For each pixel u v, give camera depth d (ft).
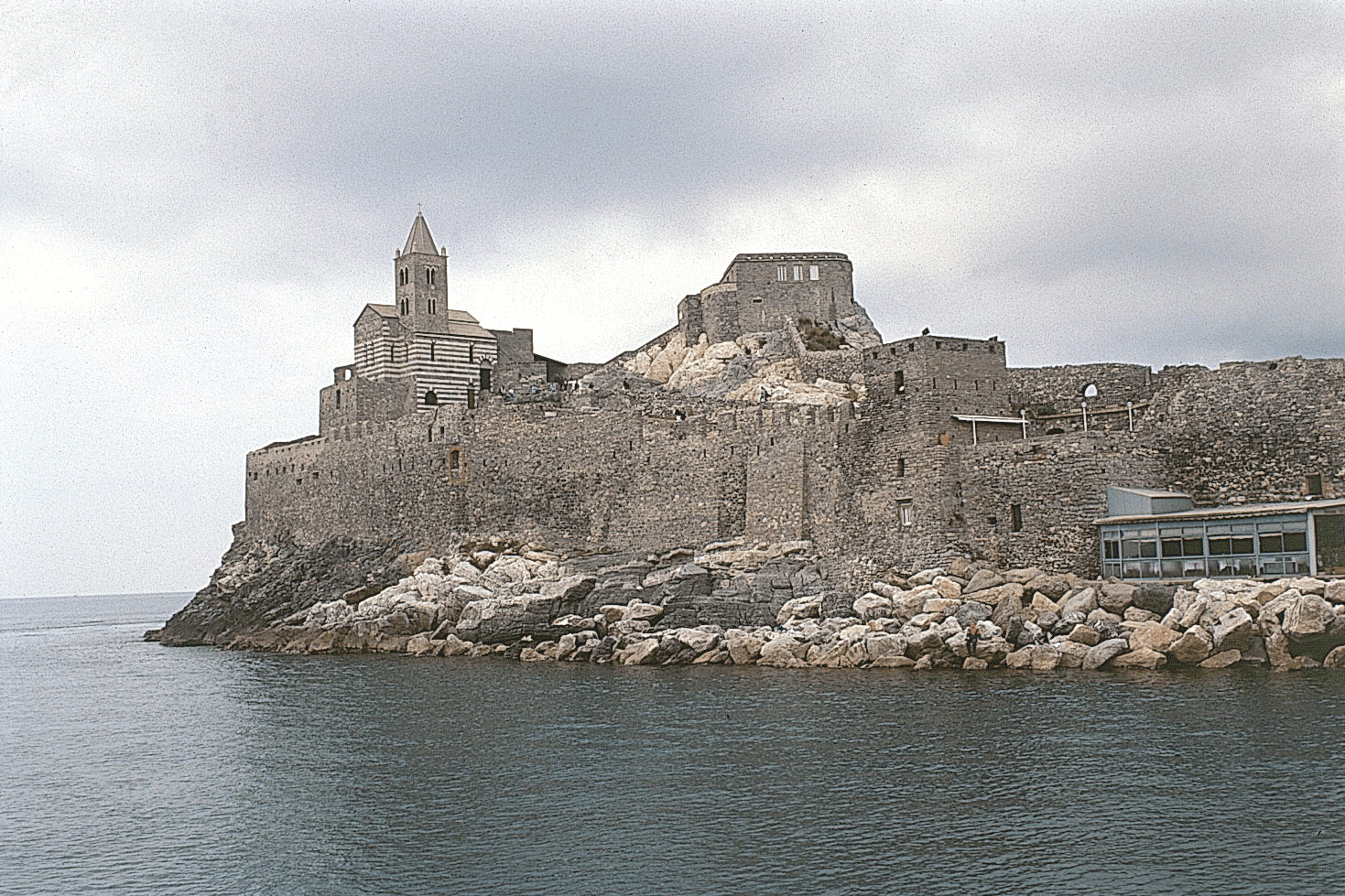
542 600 360.69
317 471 497.87
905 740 204.64
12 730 269.23
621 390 431.02
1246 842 148.15
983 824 159.94
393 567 428.15
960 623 284.20
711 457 382.01
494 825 169.99
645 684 281.95
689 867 149.69
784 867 148.15
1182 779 172.96
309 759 219.20
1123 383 355.36
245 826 175.94
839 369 443.73
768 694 256.73
